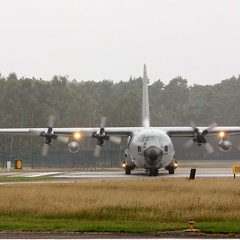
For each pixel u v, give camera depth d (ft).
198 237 183.52
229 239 179.63
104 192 311.27
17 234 190.90
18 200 280.10
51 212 241.55
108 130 541.75
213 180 396.78
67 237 184.24
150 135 489.26
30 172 630.74
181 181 386.52
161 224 213.25
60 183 385.70
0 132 554.05
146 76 596.29
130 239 179.83
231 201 272.31
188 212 241.55
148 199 280.10
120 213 238.68
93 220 228.22
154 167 483.51
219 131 544.62
